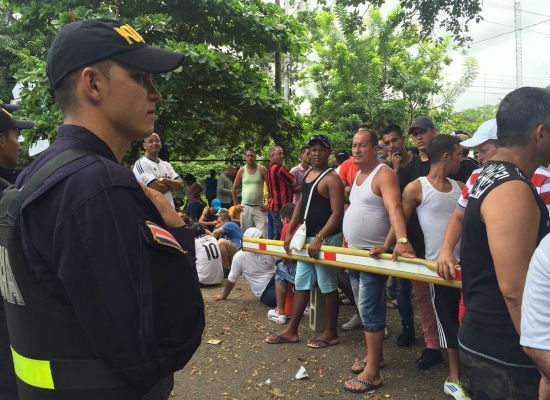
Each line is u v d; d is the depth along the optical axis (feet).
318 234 12.26
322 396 10.41
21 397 3.82
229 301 17.76
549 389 4.35
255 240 15.21
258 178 25.71
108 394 3.50
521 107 5.22
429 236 10.12
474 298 5.50
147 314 3.36
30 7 25.66
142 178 15.57
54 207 3.39
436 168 10.19
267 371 11.75
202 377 11.50
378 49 44.01
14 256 3.57
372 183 10.85
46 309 3.50
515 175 5.08
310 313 14.66
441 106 46.11
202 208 32.91
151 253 3.45
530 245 4.84
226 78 26.00
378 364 10.65
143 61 3.90
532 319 4.17
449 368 10.68
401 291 12.98
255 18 27.17
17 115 24.27
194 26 27.66
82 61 3.75
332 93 44.50
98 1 25.88
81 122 3.85
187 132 24.25
